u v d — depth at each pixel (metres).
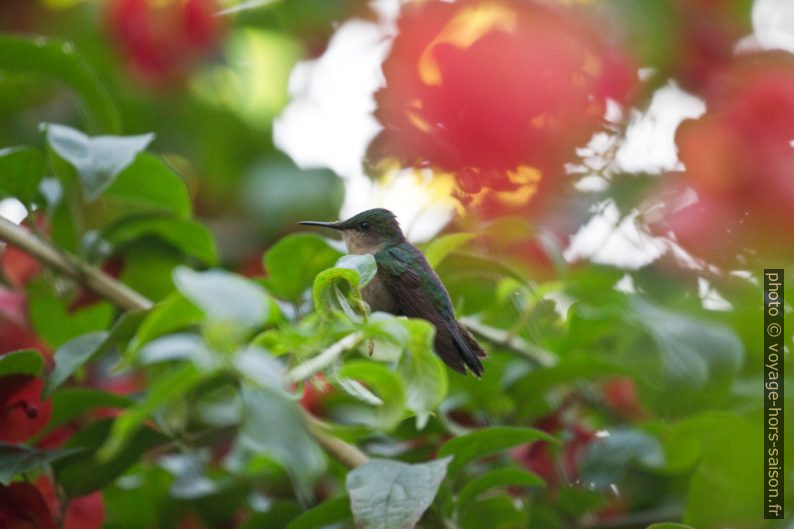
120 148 2.07
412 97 2.12
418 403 1.97
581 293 2.12
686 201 2.12
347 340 1.97
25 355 2.04
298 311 2.08
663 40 2.17
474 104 2.12
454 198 2.13
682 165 2.12
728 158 2.11
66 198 2.09
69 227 2.09
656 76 2.17
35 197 2.10
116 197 2.10
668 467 2.10
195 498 2.12
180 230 2.11
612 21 2.15
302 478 1.74
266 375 1.76
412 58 2.12
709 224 2.11
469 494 2.05
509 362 2.12
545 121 2.12
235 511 2.12
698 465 2.09
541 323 2.13
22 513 2.04
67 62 2.11
